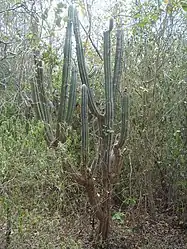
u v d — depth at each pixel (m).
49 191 3.47
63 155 3.52
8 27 4.57
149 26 4.61
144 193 4.80
